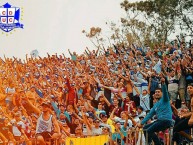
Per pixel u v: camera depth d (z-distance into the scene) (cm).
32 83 3709
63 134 2350
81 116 2636
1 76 4028
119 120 2333
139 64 3744
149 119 2062
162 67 2914
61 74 3969
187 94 2742
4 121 2473
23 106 2933
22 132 2355
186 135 1858
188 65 3073
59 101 3052
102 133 2281
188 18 6956
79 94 3102
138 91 2909
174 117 2222
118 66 3453
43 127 2169
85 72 3969
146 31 7044
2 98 2969
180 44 4250
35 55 4416
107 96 2977
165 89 1852
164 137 1978
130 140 2031
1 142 2300
